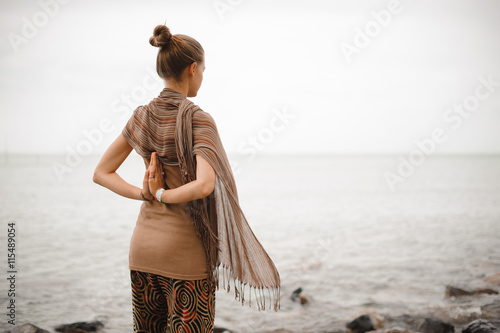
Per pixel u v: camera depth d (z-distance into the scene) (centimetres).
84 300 404
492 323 317
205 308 165
